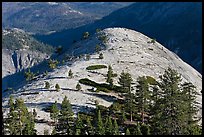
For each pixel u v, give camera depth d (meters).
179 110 91.75
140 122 108.81
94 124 98.62
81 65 163.50
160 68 173.88
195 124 100.25
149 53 195.38
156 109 94.88
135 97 111.38
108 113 111.12
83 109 115.94
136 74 156.50
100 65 161.50
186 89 101.44
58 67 177.12
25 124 95.50
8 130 96.81
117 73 153.75
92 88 135.75
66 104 100.44
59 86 138.00
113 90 136.38
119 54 180.50
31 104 122.19
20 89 149.88
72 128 95.44
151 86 144.00
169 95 93.38
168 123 91.12
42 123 105.94
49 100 125.12
